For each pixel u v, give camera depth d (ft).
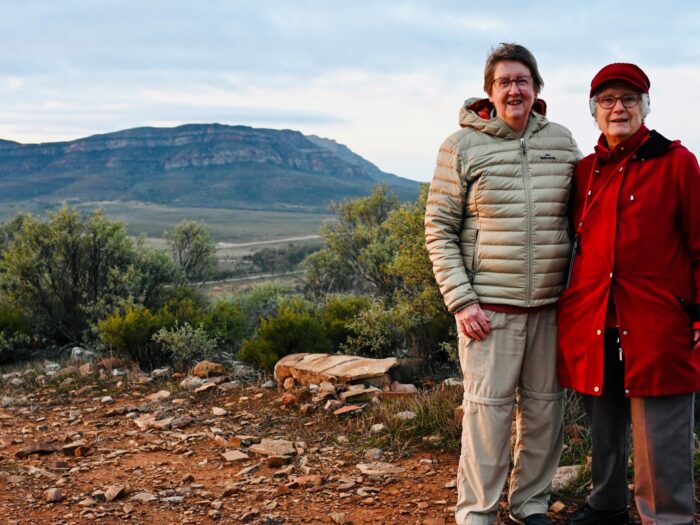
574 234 10.07
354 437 16.33
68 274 40.63
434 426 15.87
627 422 10.14
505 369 10.02
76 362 29.48
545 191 9.85
